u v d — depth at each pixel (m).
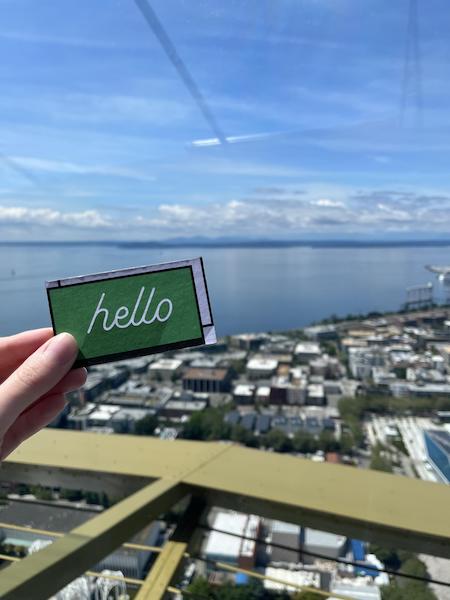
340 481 0.56
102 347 0.23
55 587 0.44
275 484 0.55
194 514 0.56
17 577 0.43
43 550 0.46
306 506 0.50
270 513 0.52
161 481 0.56
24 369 0.20
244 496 0.54
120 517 0.50
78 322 0.23
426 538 0.46
